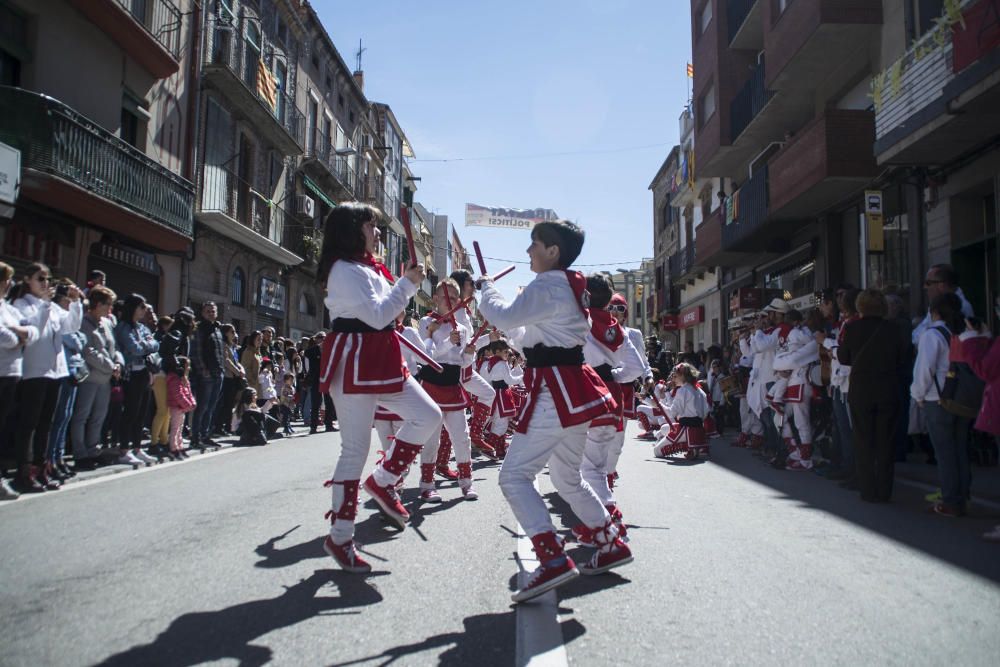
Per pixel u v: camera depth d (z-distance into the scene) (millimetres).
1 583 3465
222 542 4363
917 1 11586
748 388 9773
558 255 3562
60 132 12078
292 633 2809
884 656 2609
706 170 21953
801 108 16828
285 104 24609
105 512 5332
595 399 3434
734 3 20000
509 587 3473
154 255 16656
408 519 4625
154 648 2631
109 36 14609
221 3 19688
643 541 4477
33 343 6262
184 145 17969
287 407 13812
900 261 12500
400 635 2805
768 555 4125
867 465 6082
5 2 12117
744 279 21328
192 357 10156
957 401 5285
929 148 10367
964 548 4328
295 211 26062
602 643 2727
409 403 4227
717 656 2602
